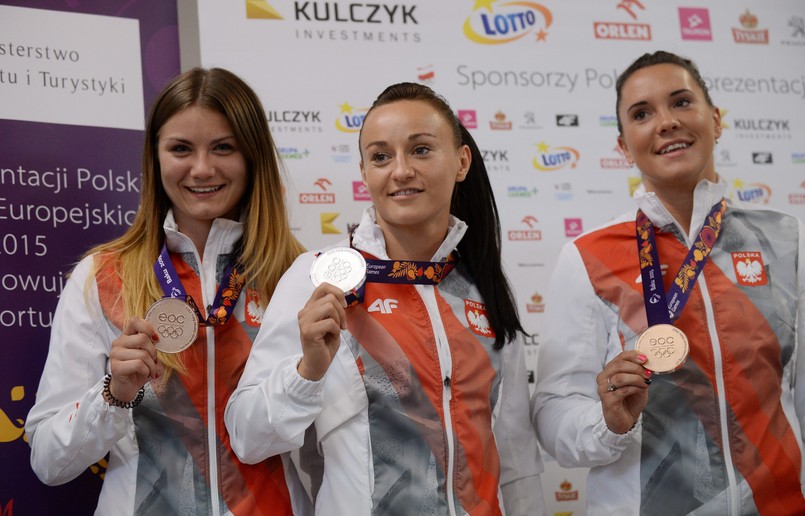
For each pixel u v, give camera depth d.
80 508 2.91
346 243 2.61
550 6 3.55
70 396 2.46
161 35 3.23
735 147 3.60
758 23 3.70
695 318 2.54
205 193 2.61
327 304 2.19
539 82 3.50
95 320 2.51
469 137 2.68
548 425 2.62
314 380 2.21
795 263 2.63
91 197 3.08
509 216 3.41
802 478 2.53
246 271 2.60
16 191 2.99
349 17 3.37
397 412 2.34
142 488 2.41
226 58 3.24
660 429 2.50
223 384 2.51
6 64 3.04
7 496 2.85
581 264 2.68
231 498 2.44
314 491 2.57
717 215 2.65
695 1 3.67
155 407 2.45
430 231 2.50
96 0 3.16
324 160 3.29
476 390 2.43
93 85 3.13
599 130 3.53
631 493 2.48
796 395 2.61
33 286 2.98
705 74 3.62
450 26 3.46
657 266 2.58
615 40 3.59
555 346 2.68
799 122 3.67
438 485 2.30
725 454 2.46
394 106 2.48
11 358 2.92
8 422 2.89
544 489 3.32
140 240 2.67
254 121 2.68
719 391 2.49
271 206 2.70
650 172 2.65
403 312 2.43
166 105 2.62
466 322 2.50
